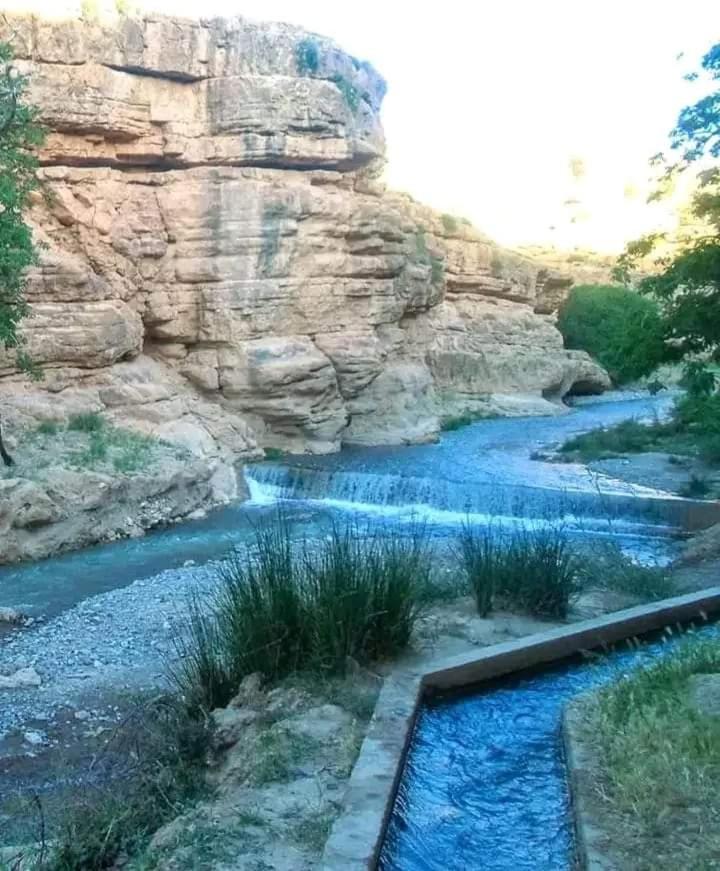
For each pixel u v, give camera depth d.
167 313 26.75
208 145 27.11
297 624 8.34
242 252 26.97
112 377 23.58
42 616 13.36
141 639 12.09
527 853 5.48
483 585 10.08
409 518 20.45
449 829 5.78
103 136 25.75
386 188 35.91
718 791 5.36
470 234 41.25
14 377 21.75
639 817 5.20
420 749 6.94
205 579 15.13
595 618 9.49
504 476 23.75
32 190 22.30
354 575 8.52
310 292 28.36
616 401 46.53
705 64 12.45
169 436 23.39
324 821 5.50
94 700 9.97
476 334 40.41
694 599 10.09
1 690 10.25
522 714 7.63
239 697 7.88
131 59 25.59
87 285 23.19
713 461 25.16
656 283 13.74
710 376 14.60
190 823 5.61
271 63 27.59
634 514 19.80
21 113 19.67
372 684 7.91
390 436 30.31
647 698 6.81
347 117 29.00
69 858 5.70
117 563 16.52
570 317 48.78
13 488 16.80
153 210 26.55
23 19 23.89
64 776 7.89
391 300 31.16
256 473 24.05
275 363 27.03
